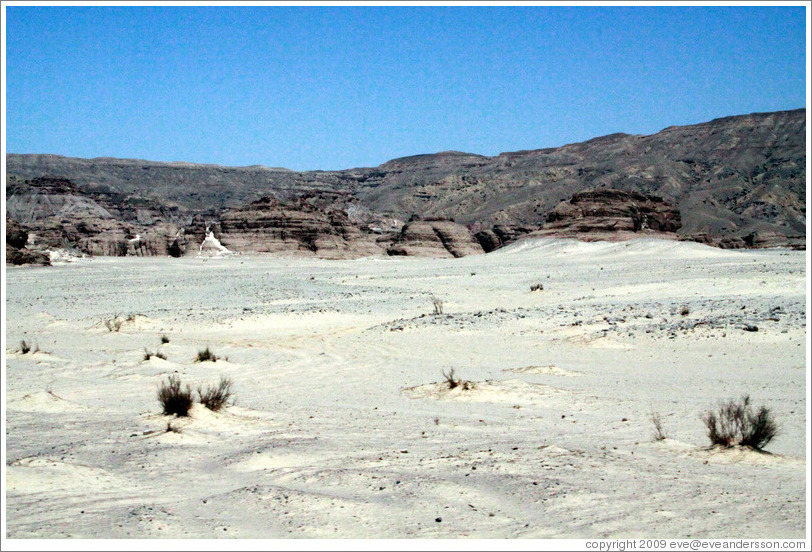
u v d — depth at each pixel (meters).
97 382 23.95
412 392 21.05
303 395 21.30
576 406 17.98
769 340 28.06
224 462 11.80
